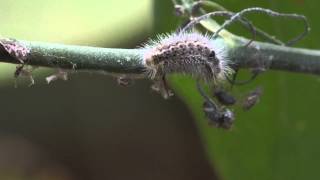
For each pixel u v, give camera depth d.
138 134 0.47
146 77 0.18
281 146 0.25
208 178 0.47
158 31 0.22
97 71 0.17
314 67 0.20
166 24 0.22
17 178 0.45
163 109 0.47
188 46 0.17
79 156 0.47
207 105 0.19
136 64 0.17
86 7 0.23
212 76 0.18
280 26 0.23
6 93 0.45
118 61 0.17
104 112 0.47
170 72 0.17
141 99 0.46
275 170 0.25
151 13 0.22
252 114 0.25
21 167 0.46
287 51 0.20
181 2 0.20
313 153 0.25
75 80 0.46
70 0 0.23
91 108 0.47
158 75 0.17
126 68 0.17
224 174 0.25
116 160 0.49
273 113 0.25
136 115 0.47
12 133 0.46
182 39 0.17
